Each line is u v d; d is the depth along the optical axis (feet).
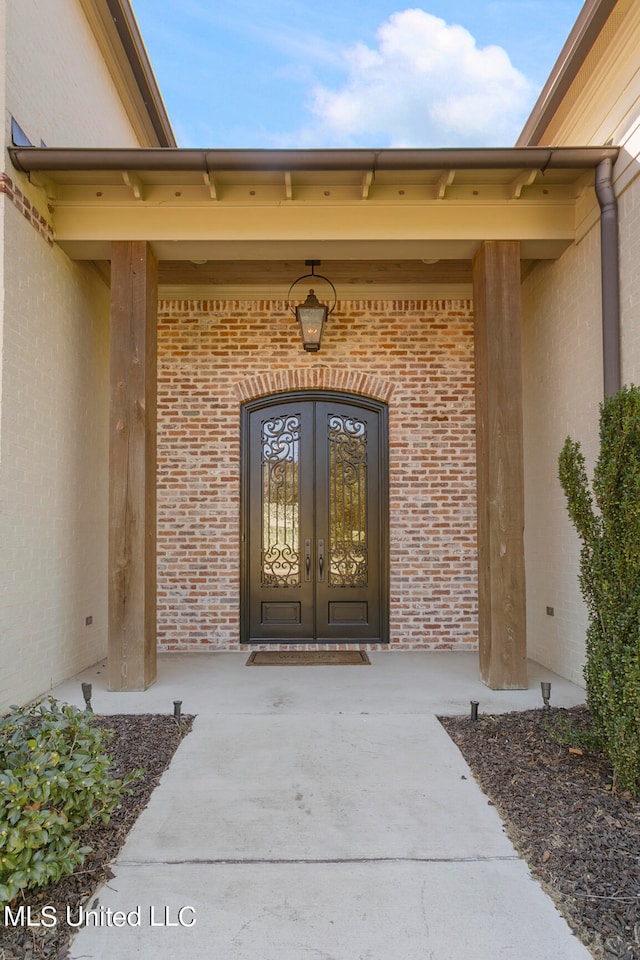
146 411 14.75
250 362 19.29
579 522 9.69
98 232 14.70
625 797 8.86
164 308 19.43
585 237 14.53
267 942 6.21
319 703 13.39
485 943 6.17
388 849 7.85
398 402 19.29
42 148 12.68
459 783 9.62
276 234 14.66
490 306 14.71
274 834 8.21
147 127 22.18
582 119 14.87
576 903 6.68
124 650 14.37
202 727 11.91
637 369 12.39
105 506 18.58
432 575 19.03
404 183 14.40
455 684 14.92
